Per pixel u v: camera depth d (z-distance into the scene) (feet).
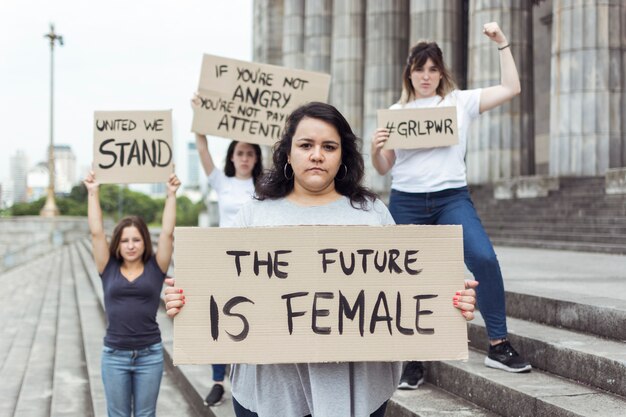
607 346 14.03
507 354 14.70
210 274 9.25
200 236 9.29
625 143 53.06
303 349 9.14
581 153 53.11
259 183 9.96
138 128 16.08
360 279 9.28
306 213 9.65
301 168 9.39
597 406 11.76
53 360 30.94
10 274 89.45
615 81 52.90
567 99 53.72
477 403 14.37
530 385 13.34
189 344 9.16
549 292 18.13
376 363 9.59
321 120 9.39
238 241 9.29
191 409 20.65
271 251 9.28
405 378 15.94
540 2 90.58
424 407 14.34
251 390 9.68
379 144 15.55
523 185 54.44
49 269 88.79
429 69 15.61
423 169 15.57
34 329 40.24
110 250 15.64
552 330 16.21
